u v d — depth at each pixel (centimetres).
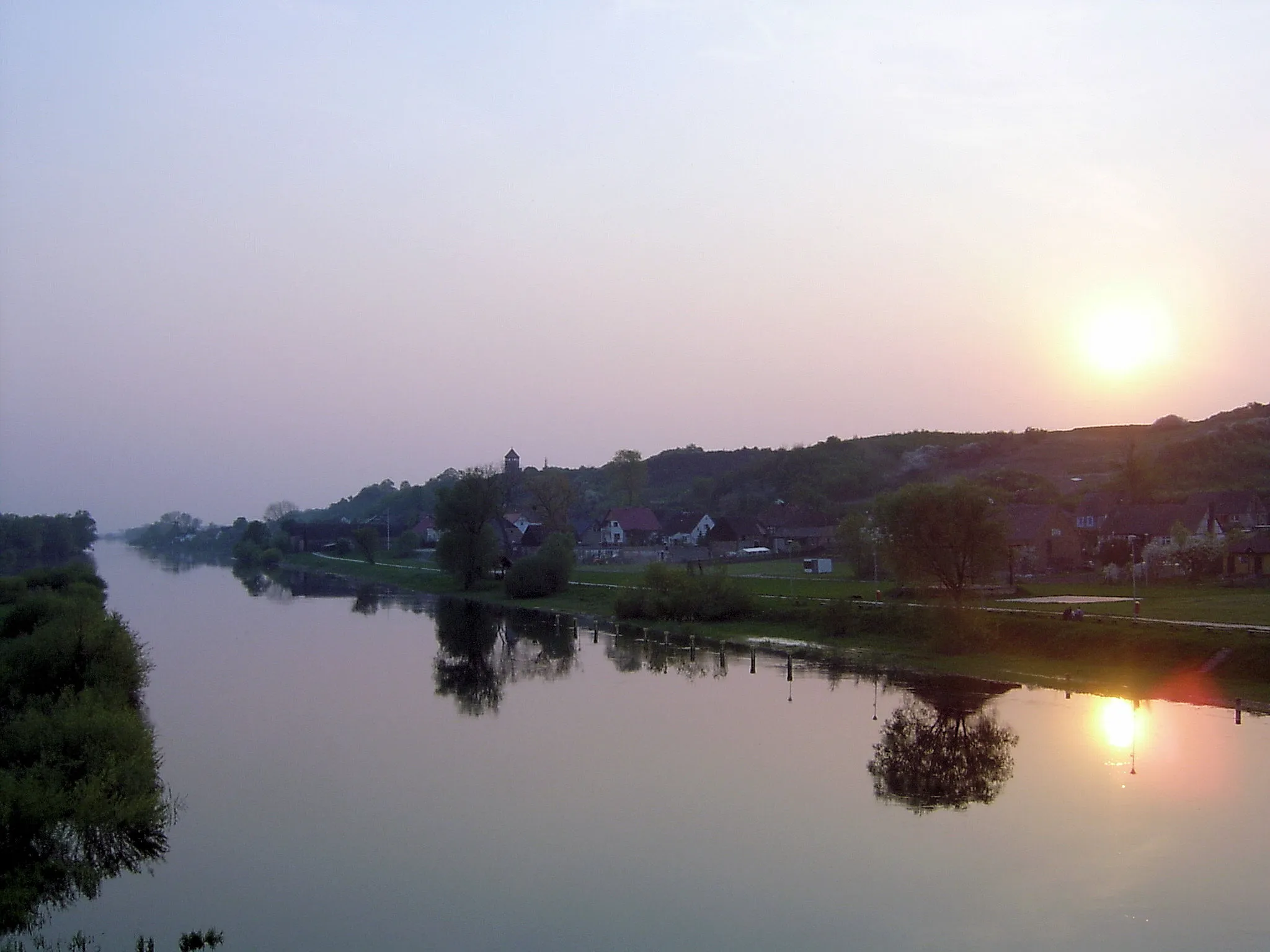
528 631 8562
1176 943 2438
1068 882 2798
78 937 2606
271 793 3750
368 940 2545
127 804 3089
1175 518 9900
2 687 4259
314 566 19000
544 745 4412
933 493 6694
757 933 2531
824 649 6712
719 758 4144
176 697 5628
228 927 2641
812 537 14088
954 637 6091
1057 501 13388
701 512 16888
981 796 3556
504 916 2662
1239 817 3269
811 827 3291
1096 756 4000
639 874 2923
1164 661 5222
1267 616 5891
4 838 2881
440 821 3406
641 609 8544
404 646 7794
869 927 2553
